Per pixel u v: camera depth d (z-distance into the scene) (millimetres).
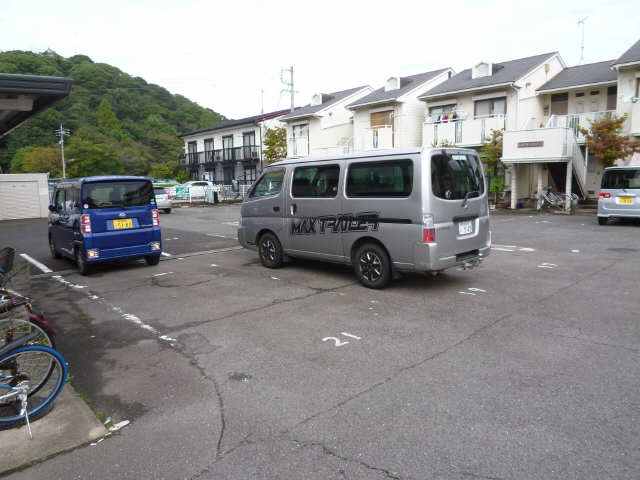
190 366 3826
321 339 4340
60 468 2502
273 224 7535
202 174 40344
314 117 27812
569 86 18359
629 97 16375
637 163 16297
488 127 18844
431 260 5422
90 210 7508
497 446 2557
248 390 3354
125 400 3273
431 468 2389
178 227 15336
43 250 11062
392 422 2848
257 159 33750
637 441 2564
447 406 3018
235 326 4801
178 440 2738
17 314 3148
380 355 3912
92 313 5492
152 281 7172
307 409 3047
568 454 2463
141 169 48719
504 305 5242
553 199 17266
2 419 2857
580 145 17484
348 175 6281
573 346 3971
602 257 7840
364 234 6078
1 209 21766
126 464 2518
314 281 6699
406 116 22844
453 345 4078
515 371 3508
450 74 24625
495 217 15211
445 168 5641
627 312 4855
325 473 2381
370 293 5941
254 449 2615
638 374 3402
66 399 3262
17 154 46500
